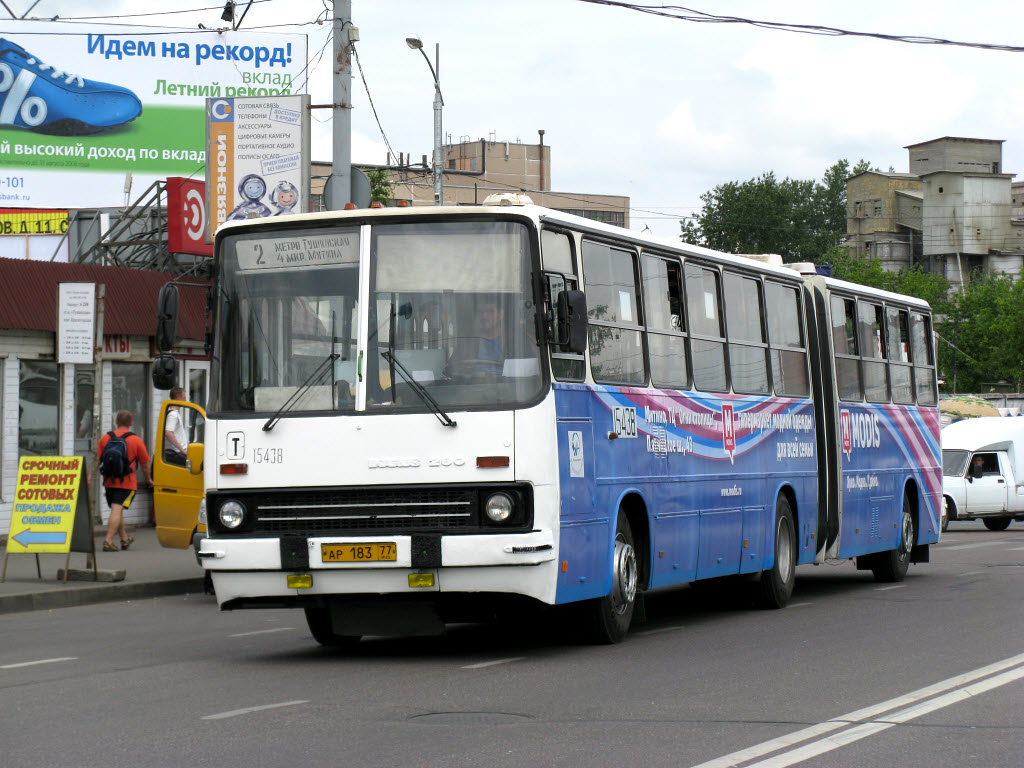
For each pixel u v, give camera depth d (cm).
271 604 1194
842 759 784
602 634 1298
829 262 10712
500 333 1171
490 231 1186
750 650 1260
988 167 12581
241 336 1213
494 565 1133
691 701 973
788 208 10594
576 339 1161
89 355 1942
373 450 1161
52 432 2558
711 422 1535
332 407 1177
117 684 1080
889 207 12725
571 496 1202
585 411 1241
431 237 1191
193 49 4203
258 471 1186
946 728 873
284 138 2706
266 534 1180
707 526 1505
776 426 1717
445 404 1159
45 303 2438
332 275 1201
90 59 4172
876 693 1007
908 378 2225
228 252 1230
